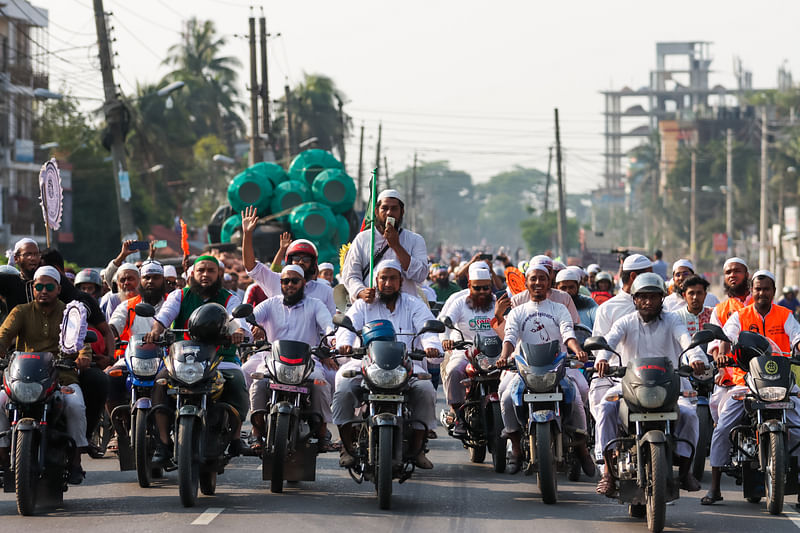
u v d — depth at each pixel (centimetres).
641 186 17925
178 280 2016
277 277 1565
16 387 1170
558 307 1394
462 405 1552
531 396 1259
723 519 1210
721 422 1298
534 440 1273
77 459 1239
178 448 1205
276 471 1295
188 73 10862
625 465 1162
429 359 1273
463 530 1131
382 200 1453
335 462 1620
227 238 3534
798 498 1271
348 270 1496
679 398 1186
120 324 1518
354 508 1245
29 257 1400
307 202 3534
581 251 11294
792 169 11244
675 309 1611
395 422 1207
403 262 1462
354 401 1273
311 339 1377
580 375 1452
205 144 10312
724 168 13725
